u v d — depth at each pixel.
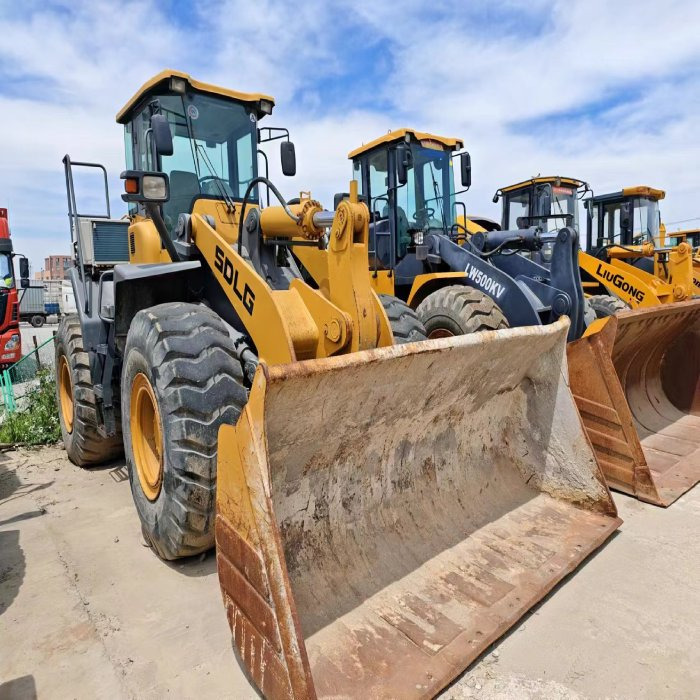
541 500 3.21
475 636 2.16
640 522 3.30
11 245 9.88
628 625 2.38
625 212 10.42
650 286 8.88
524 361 3.07
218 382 2.66
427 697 1.88
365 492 2.59
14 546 3.22
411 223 6.50
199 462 2.60
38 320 25.52
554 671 2.12
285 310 2.81
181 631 2.39
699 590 2.62
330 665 1.99
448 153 6.73
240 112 4.34
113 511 3.71
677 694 2.01
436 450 2.93
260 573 1.83
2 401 7.28
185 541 2.70
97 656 2.25
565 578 2.73
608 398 3.66
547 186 9.09
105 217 5.42
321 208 3.09
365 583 2.38
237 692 2.04
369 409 2.37
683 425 4.69
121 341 3.45
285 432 2.10
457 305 5.03
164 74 3.94
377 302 2.89
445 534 2.75
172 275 3.43
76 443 4.50
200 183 4.14
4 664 2.22
